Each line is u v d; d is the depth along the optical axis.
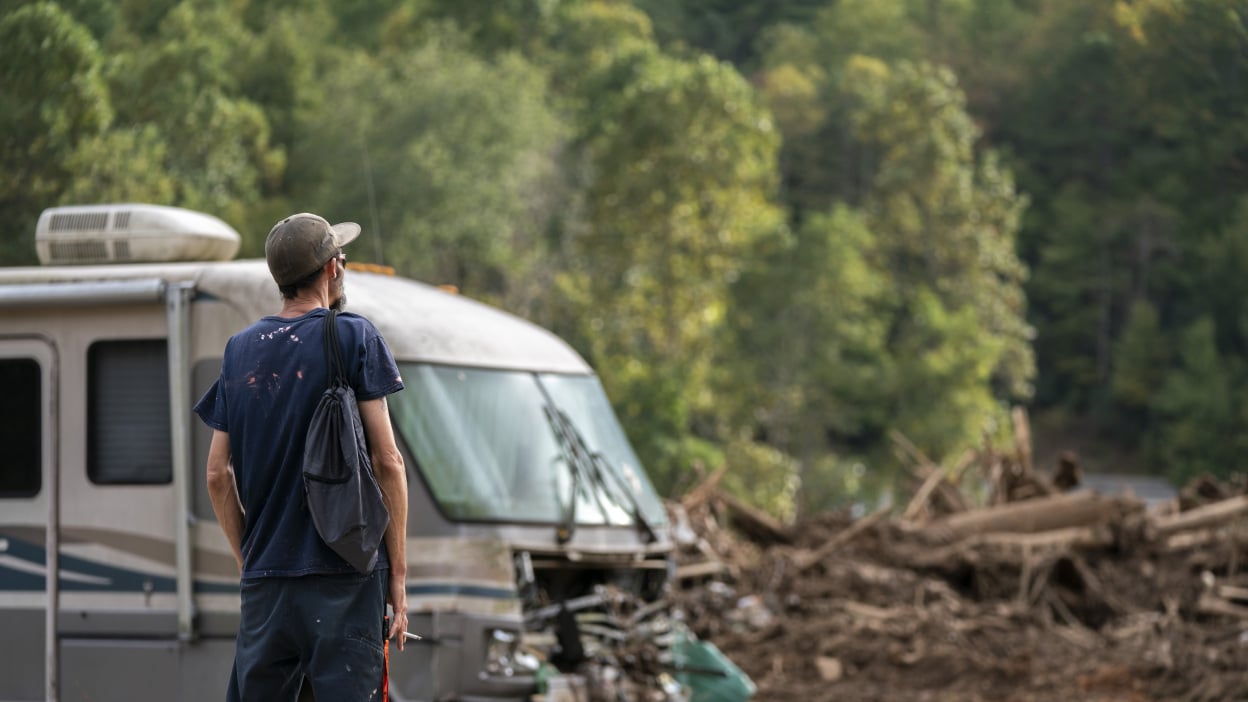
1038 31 78.06
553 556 8.08
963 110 84.12
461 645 7.51
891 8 101.44
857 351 64.94
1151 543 15.54
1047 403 90.19
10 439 8.16
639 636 8.31
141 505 7.87
